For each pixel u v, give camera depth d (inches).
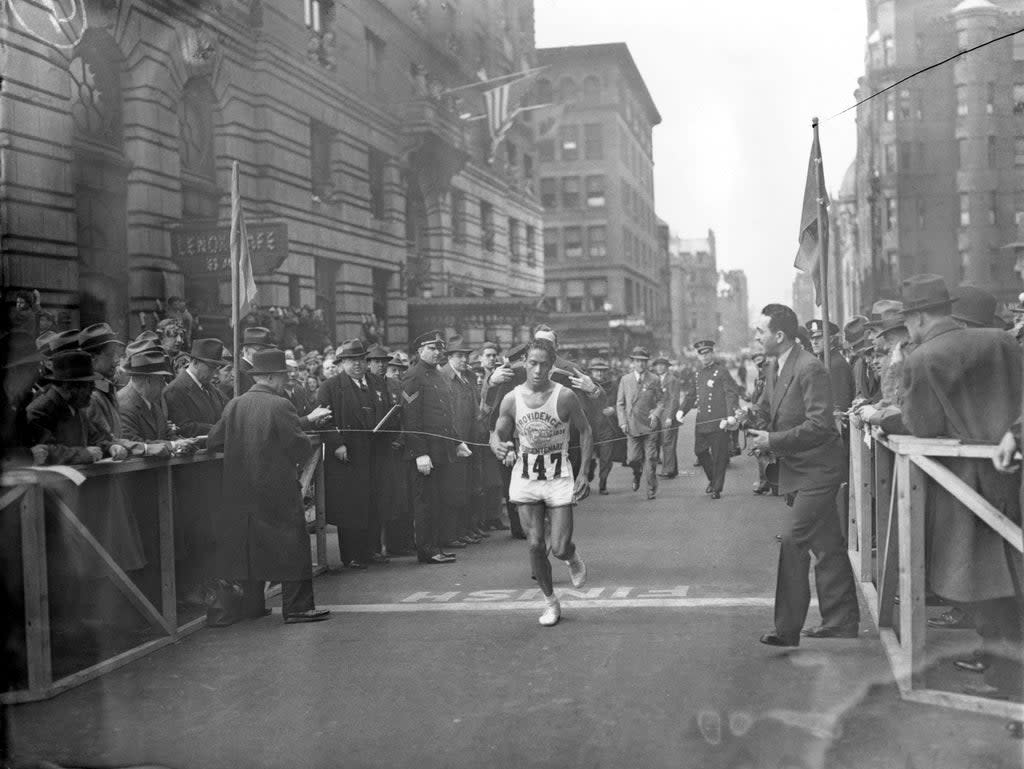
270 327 213.6
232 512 191.8
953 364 133.6
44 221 232.5
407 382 267.3
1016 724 112.3
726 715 117.1
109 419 188.9
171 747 116.9
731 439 360.2
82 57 231.3
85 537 163.5
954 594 129.8
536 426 188.5
